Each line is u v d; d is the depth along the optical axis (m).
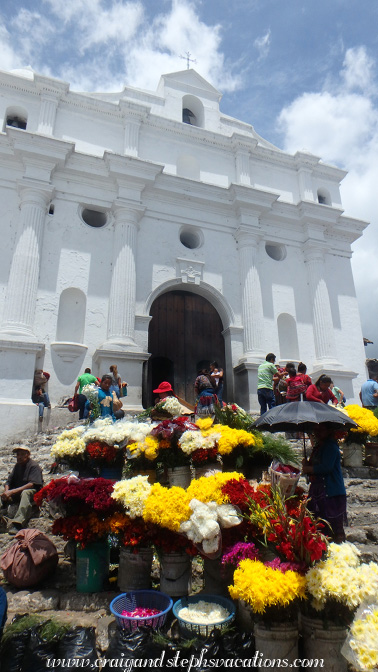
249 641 3.06
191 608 3.39
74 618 3.70
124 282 12.11
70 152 12.41
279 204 15.09
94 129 13.71
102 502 3.94
